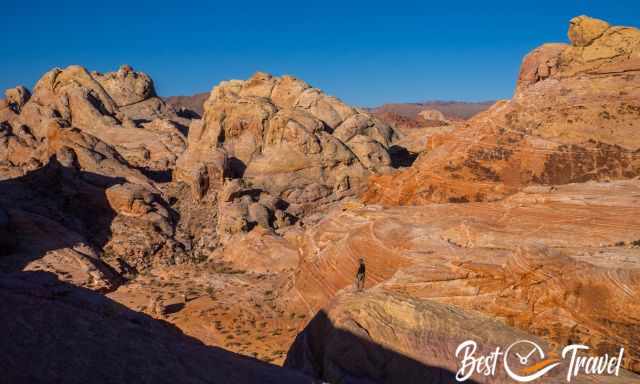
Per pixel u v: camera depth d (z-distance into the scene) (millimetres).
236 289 49594
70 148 75188
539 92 51625
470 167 50156
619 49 49531
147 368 10453
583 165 45500
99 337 10930
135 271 59438
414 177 53000
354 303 17891
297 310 42250
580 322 24797
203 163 73250
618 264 26484
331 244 44344
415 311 17828
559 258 26609
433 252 34875
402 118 177000
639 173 43219
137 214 66750
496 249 32219
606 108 47750
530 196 37344
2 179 76312
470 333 17703
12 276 14406
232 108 79562
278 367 14117
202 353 12578
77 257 54656
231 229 64625
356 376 15984
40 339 9992
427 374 15914
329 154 75438
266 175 73938
